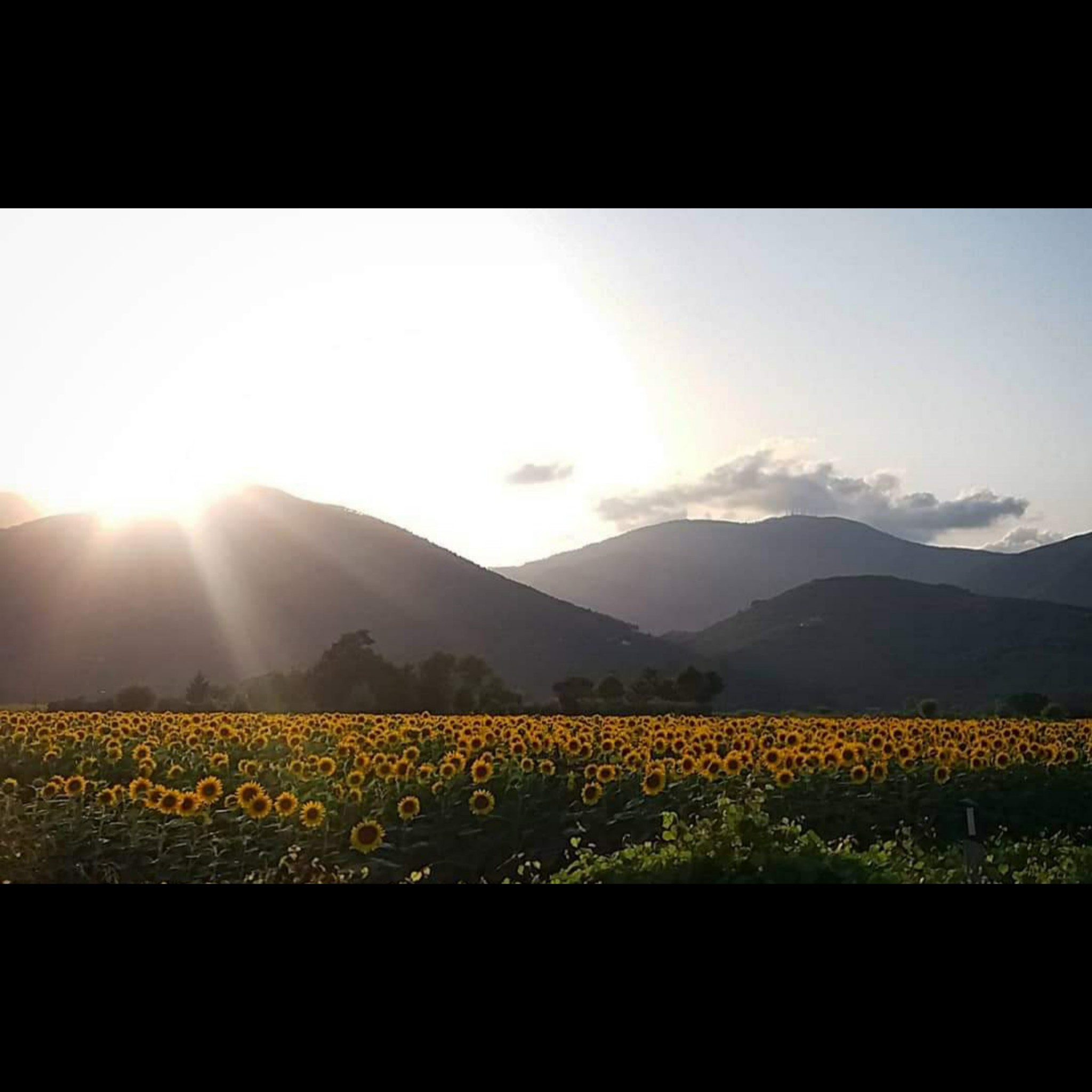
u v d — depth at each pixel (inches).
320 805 386.0
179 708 1628.9
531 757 569.9
